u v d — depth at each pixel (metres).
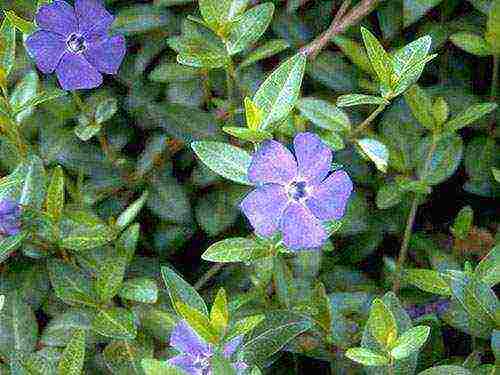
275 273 0.27
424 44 0.26
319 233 0.23
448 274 0.25
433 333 0.27
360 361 0.22
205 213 0.31
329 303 0.27
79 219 0.27
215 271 0.30
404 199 0.31
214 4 0.28
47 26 0.27
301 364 0.29
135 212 0.29
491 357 0.28
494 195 0.31
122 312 0.26
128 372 0.26
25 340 0.27
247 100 0.23
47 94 0.29
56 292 0.26
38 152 0.31
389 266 0.30
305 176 0.23
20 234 0.26
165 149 0.31
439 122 0.28
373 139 0.29
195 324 0.21
